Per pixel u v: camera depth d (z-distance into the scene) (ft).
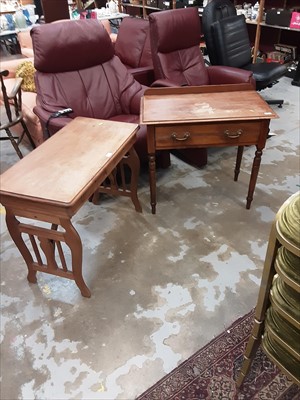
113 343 4.55
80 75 7.59
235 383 4.06
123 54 10.77
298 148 8.91
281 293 2.78
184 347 4.46
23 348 4.54
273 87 12.73
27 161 4.87
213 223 6.52
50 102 7.06
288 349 2.92
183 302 5.05
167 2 14.64
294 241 2.30
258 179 7.76
